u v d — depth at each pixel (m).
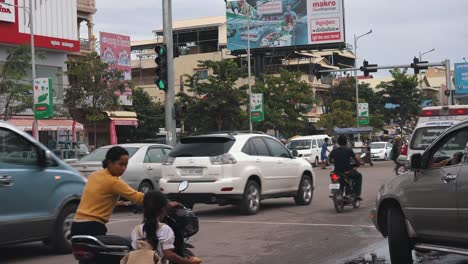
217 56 64.44
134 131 54.38
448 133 7.30
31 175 8.96
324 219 12.90
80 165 15.02
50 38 37.03
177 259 5.09
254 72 60.34
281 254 9.08
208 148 13.44
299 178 15.50
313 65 65.56
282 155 15.21
